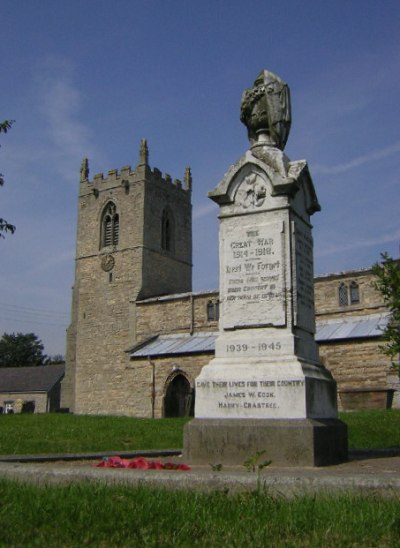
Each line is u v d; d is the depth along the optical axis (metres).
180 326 53.16
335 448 10.72
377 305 42.62
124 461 9.20
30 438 19.91
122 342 58.72
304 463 9.90
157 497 6.29
